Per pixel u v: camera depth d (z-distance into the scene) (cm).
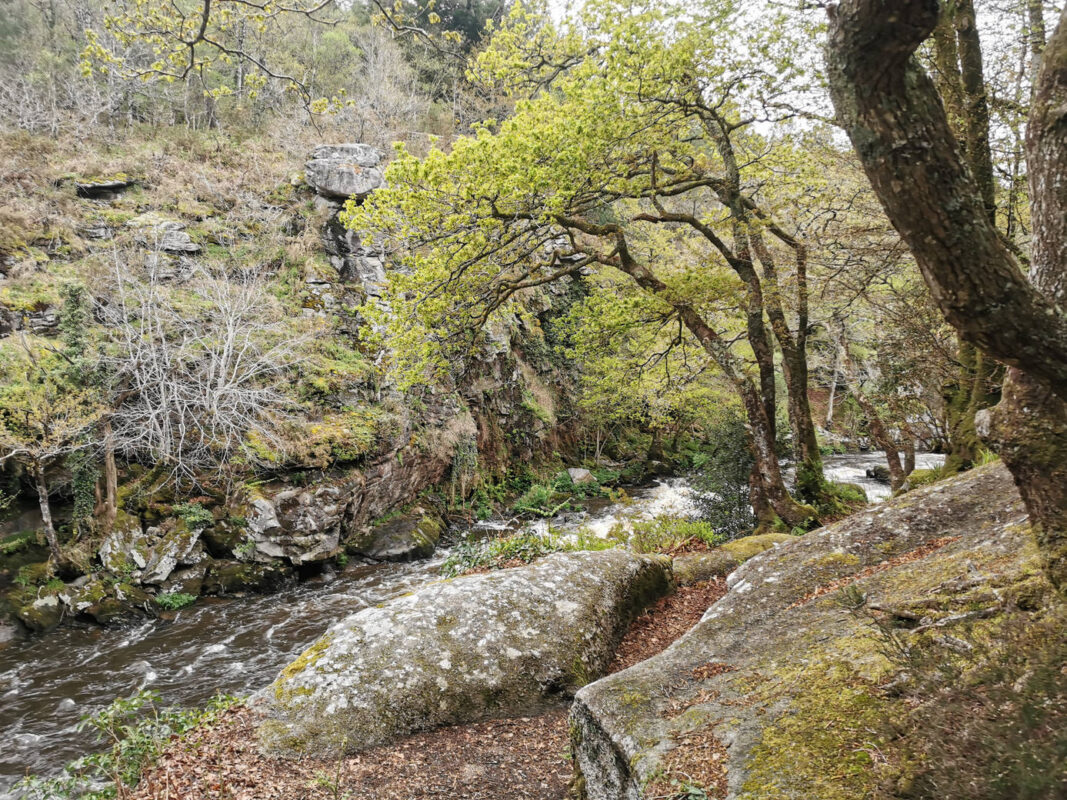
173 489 1450
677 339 1381
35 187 2041
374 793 466
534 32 1093
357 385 1872
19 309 1617
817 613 480
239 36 2372
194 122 2872
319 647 613
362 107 2866
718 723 356
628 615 722
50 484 1391
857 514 665
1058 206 227
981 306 200
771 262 1172
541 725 558
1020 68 848
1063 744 182
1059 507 265
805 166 1119
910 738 271
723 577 846
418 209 918
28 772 734
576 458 2819
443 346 1098
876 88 185
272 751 504
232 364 1675
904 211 197
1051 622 261
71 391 1353
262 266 2114
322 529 1516
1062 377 204
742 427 1377
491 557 917
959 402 1085
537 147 865
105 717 486
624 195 1046
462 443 2094
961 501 615
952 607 379
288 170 2489
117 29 607
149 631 1195
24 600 1209
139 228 2025
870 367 1712
